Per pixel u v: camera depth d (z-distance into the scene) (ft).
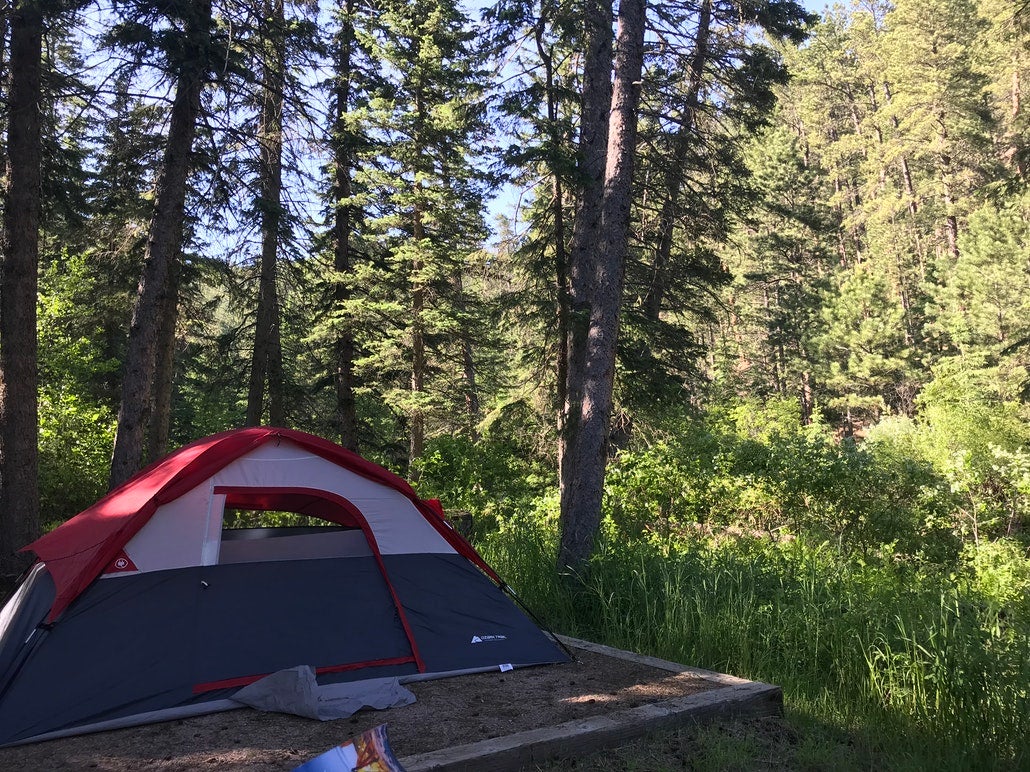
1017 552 35.68
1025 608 28.35
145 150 39.52
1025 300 79.82
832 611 21.90
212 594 17.89
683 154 45.44
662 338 52.03
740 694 17.20
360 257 63.77
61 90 36.45
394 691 16.84
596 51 40.04
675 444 47.57
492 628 20.06
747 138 49.03
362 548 20.42
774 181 127.65
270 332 52.34
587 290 40.81
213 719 15.69
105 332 64.80
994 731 16.05
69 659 15.80
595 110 40.45
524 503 53.93
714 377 116.88
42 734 14.57
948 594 23.52
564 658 20.06
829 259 144.25
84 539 18.29
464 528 39.27
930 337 107.65
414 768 12.78
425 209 61.26
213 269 49.47
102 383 66.33
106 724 15.02
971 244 90.89
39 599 18.01
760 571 25.43
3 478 34.19
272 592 18.51
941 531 40.11
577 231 41.37
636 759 14.24
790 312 126.00
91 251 56.03
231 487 19.13
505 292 51.55
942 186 119.65
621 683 18.13
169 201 35.91
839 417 124.47
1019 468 39.17
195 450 19.83
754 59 41.29
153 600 17.28
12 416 34.19
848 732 16.76
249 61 37.68
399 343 61.72
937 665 17.34
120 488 21.70
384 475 20.95
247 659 17.06
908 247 136.36
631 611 24.31
